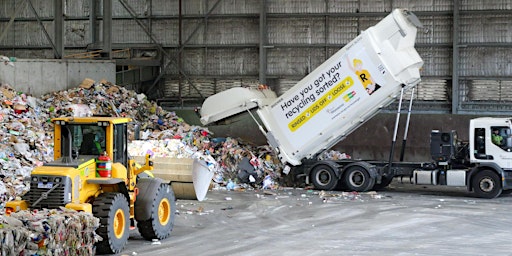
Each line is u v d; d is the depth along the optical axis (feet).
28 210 54.29
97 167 58.49
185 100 123.54
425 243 63.10
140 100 115.24
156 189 62.69
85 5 127.03
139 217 61.77
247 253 58.49
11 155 83.05
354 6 116.57
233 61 121.70
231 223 72.33
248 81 121.39
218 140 107.55
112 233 56.80
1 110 94.43
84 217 53.31
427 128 110.63
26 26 129.90
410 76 90.74
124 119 60.64
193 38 122.72
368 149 111.96
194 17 122.31
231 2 120.98
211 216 76.02
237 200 87.15
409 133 111.34
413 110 115.14
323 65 93.20
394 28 89.92
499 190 90.27
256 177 99.60
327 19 117.60
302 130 95.91
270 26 119.55
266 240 64.03
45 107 103.81
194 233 67.00
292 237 65.41
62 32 113.09
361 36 90.68
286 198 89.35
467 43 112.47
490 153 90.84
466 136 109.50
